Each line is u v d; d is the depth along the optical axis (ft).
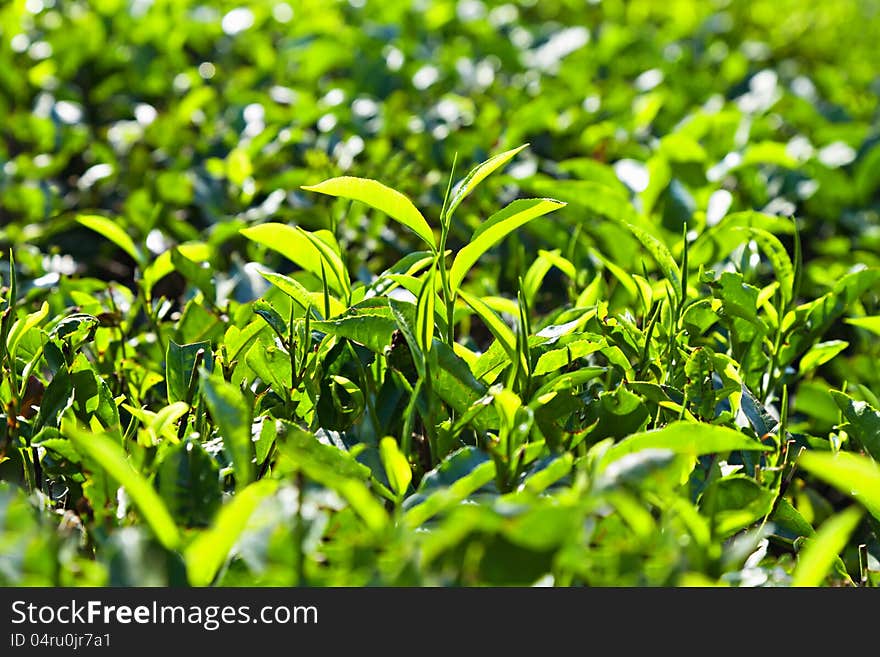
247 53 13.55
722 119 10.18
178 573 3.64
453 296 4.89
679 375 5.49
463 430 5.13
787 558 4.55
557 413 4.77
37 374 5.44
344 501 3.92
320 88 12.35
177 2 12.87
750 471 4.95
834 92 14.65
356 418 5.05
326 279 5.46
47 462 4.69
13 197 9.52
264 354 5.02
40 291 6.53
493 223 4.72
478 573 3.62
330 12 13.97
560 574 3.78
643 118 11.07
